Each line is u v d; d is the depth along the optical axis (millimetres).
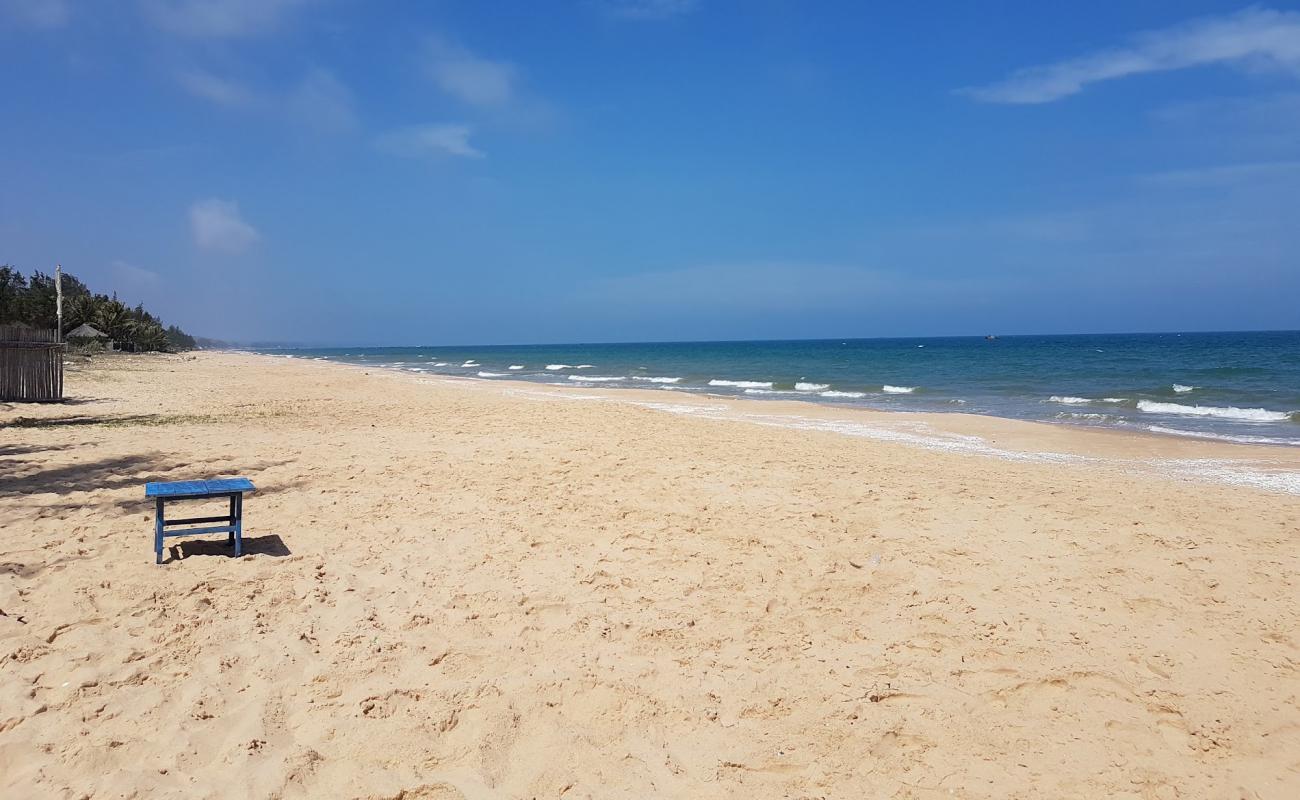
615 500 8117
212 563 5742
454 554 6188
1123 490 9516
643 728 3691
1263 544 6746
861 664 4391
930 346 115625
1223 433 16109
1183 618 5062
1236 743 3637
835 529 7113
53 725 3500
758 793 3227
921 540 6773
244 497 7918
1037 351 74438
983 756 3514
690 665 4344
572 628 4797
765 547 6531
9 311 42094
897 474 10133
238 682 3971
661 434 13781
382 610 4992
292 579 5492
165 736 3455
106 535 6379
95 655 4191
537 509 7680
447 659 4320
